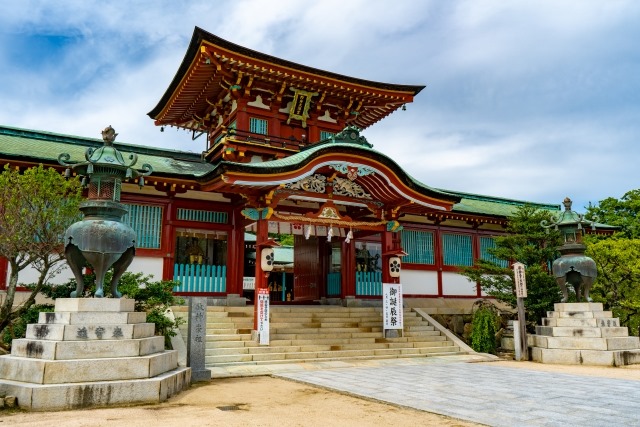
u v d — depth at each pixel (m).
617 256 20.09
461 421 7.89
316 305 23.14
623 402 9.45
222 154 21.62
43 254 12.54
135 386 8.86
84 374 8.62
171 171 18.81
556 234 19.67
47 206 12.49
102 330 9.27
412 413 8.49
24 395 8.15
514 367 15.02
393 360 16.31
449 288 24.91
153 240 18.88
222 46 19.52
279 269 37.31
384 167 18.06
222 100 23.22
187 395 10.04
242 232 20.31
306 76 21.55
